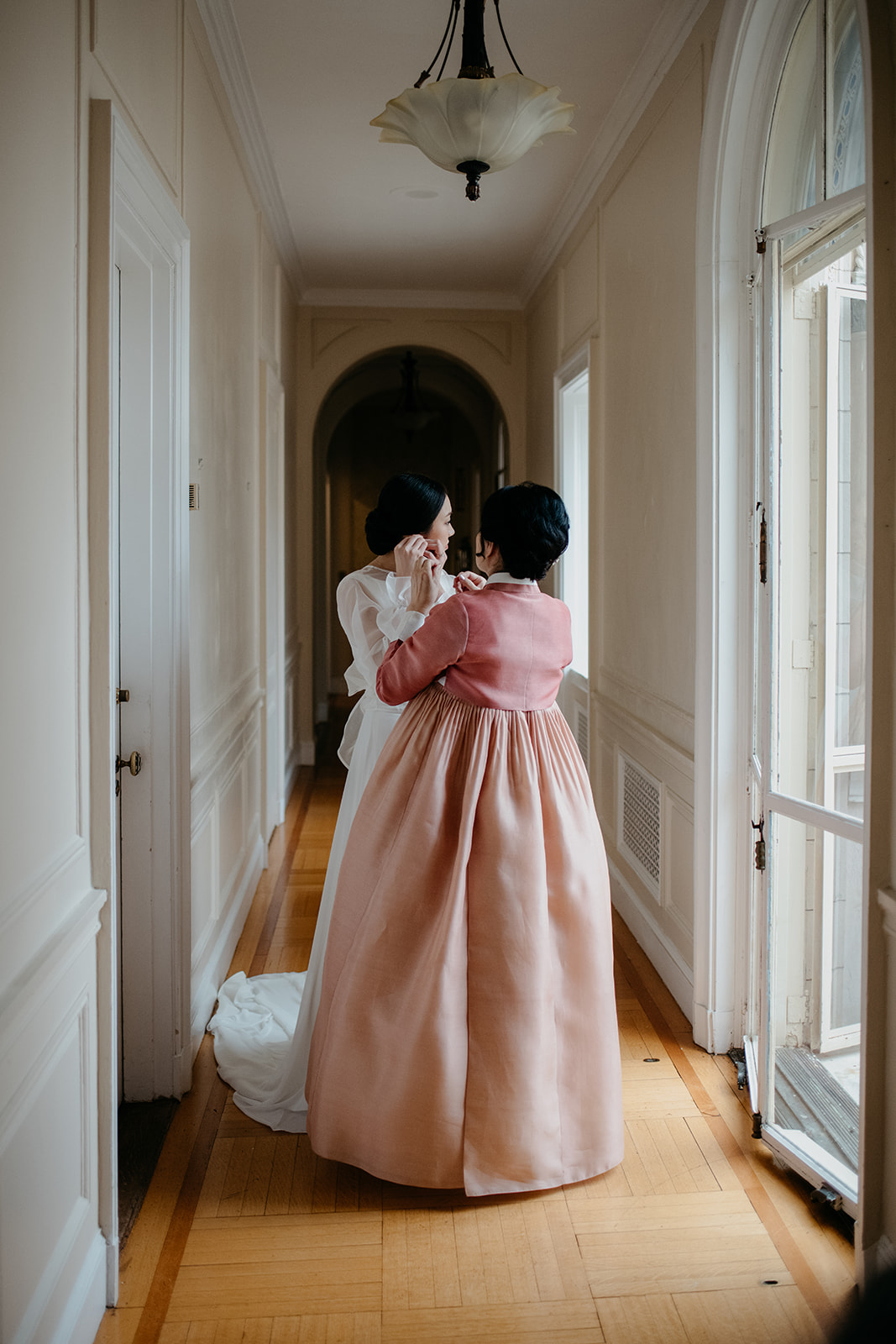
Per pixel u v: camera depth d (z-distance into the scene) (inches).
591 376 184.5
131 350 98.3
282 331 238.7
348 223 222.4
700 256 114.9
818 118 95.1
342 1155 88.4
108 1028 73.7
